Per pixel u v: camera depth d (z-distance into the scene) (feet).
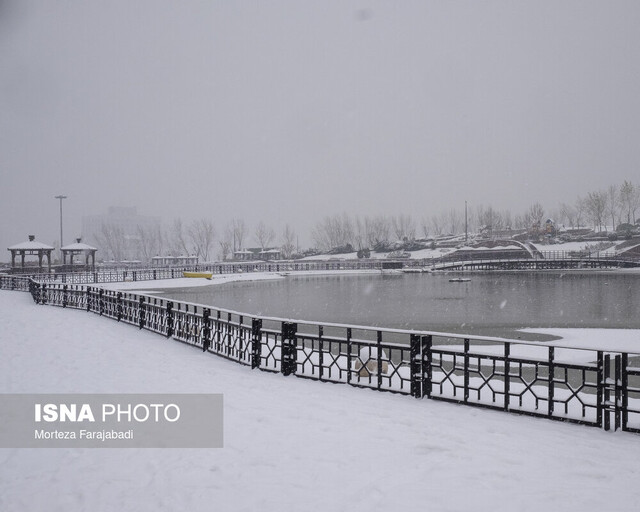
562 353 52.44
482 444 20.36
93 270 175.32
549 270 236.02
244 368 36.09
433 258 273.54
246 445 20.56
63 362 37.68
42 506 15.96
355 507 15.31
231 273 215.51
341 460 18.84
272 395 28.14
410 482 16.93
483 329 71.56
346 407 25.64
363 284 169.48
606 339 61.82
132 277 174.50
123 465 18.98
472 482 16.90
